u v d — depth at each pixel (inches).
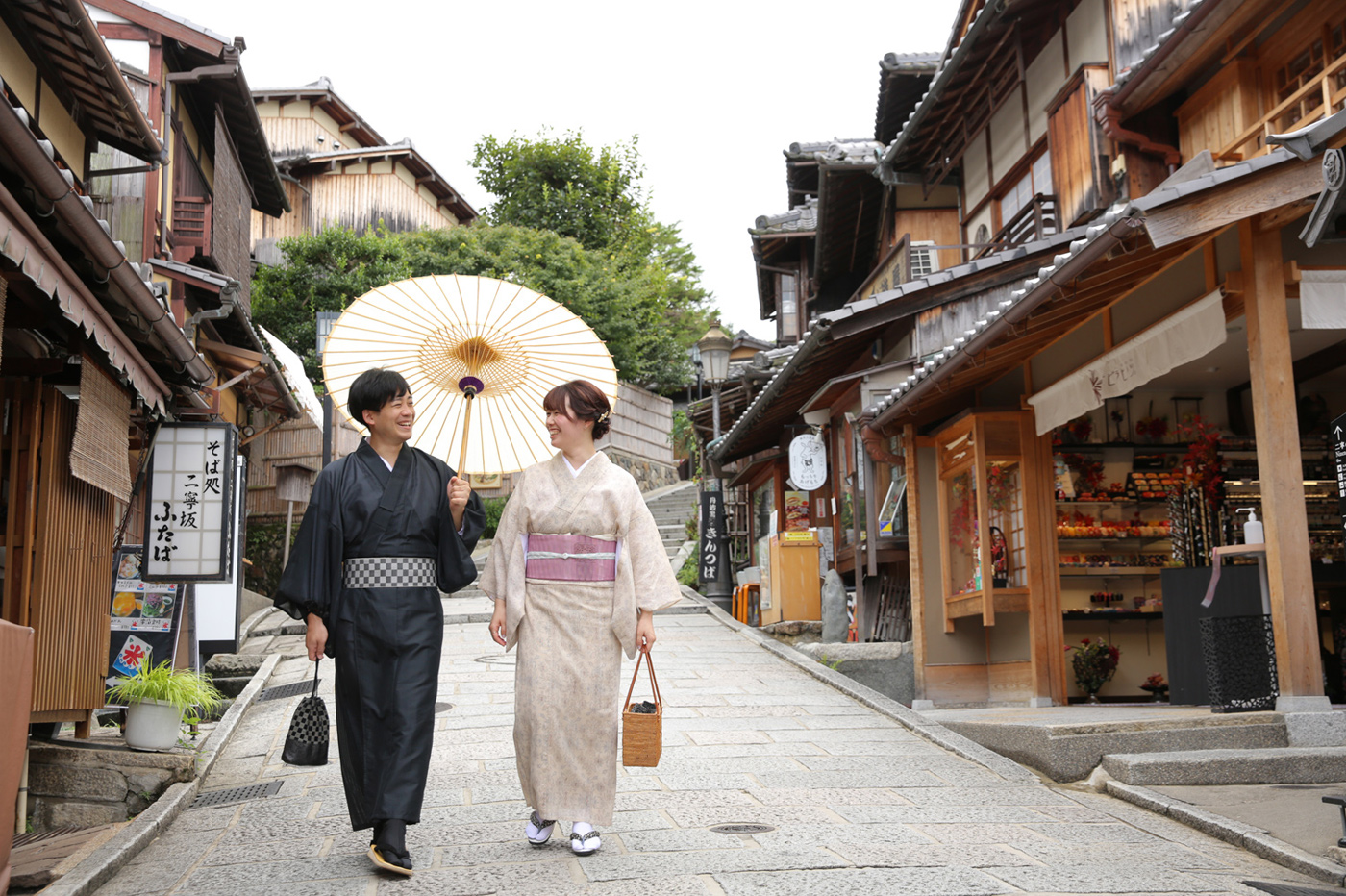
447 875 143.5
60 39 325.4
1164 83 381.7
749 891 133.6
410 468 152.2
